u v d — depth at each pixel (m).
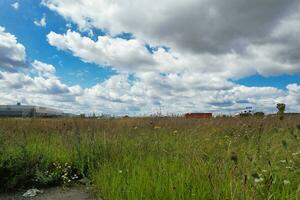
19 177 6.22
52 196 5.71
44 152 7.61
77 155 7.38
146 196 4.24
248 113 10.81
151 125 11.04
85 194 5.73
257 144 5.51
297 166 4.48
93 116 15.77
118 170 5.50
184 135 8.60
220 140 6.77
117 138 8.41
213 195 3.78
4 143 7.80
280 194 3.59
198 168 4.67
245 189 3.48
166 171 4.94
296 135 5.59
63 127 12.01
